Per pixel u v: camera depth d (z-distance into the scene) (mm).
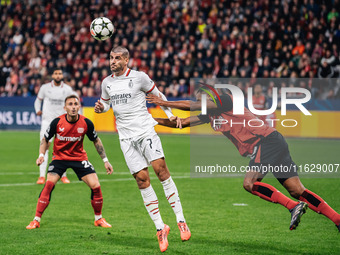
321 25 34031
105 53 38688
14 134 33031
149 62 36625
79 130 10109
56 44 41188
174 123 9156
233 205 12484
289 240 9109
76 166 10180
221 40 34688
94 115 34531
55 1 43781
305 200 8516
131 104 8789
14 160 21594
